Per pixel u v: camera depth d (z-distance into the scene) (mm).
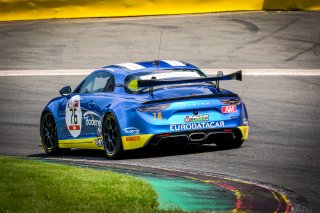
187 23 95125
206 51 79875
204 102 38438
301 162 35812
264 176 32500
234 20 94125
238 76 38719
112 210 24141
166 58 78062
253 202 26859
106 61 79312
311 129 46656
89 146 41750
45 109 45312
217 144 41312
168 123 37938
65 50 86438
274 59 74250
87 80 43250
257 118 51625
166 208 25516
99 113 40375
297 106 55344
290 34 84312
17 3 107562
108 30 95375
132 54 81312
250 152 39031
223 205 26281
